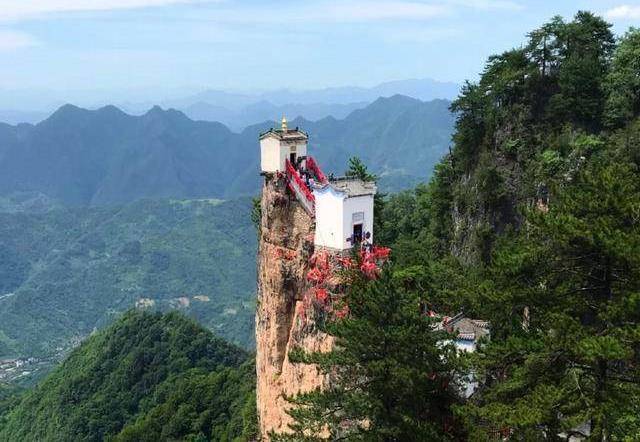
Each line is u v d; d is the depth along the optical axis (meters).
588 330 33.56
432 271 80.62
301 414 41.38
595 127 93.44
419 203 125.94
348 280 51.53
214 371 172.25
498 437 39.38
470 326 59.59
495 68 103.06
